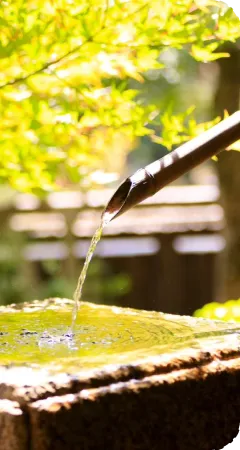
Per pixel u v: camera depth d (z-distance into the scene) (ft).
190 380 6.32
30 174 10.71
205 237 30.94
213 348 6.86
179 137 9.93
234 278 22.75
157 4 9.64
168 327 7.96
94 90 10.14
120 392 5.90
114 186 36.06
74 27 9.64
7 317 8.67
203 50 9.87
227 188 22.62
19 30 9.66
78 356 6.63
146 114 10.19
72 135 10.51
